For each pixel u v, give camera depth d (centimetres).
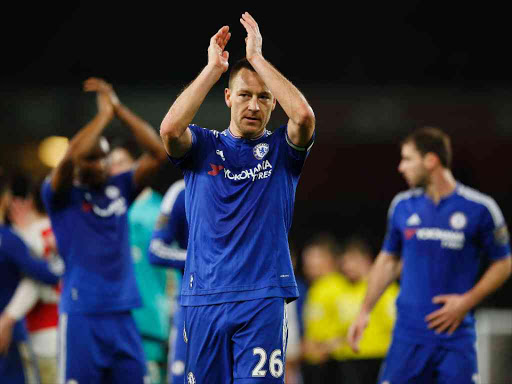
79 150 2191
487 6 6425
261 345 1527
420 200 2262
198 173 1614
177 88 6288
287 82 1560
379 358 3259
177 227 2386
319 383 3512
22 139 6047
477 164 6025
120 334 2228
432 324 2170
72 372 2183
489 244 2194
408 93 6194
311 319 3447
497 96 6156
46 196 2239
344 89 6256
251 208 1573
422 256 2217
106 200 2273
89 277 2216
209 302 1560
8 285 2497
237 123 1603
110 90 2291
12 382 2461
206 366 1577
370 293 2336
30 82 6291
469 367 2164
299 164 1620
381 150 6125
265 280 1551
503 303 4569
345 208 6116
